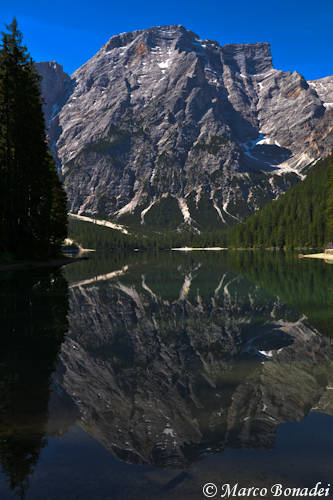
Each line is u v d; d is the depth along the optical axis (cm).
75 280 1991
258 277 2109
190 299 1240
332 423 318
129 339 686
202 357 563
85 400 378
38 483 219
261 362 532
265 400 376
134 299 1248
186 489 211
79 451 265
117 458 255
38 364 520
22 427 311
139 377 462
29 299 1238
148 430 304
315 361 531
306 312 953
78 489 209
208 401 376
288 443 276
